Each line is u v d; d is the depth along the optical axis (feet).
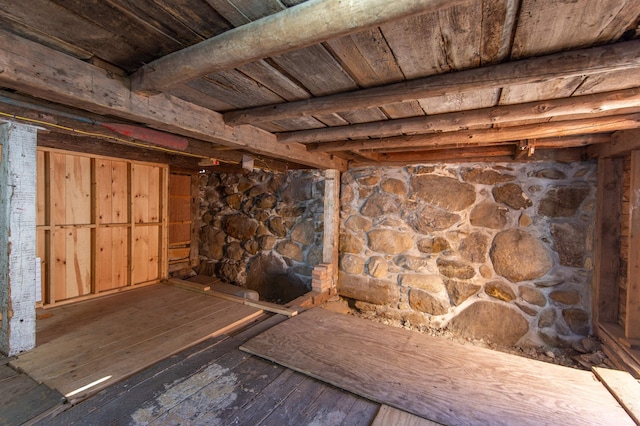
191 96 5.61
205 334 6.90
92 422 4.18
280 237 13.43
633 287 7.52
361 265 11.87
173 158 11.56
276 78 4.78
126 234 10.32
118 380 5.13
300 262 12.94
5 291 5.73
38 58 3.74
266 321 7.95
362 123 7.11
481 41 3.64
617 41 3.60
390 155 11.00
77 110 5.69
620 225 8.29
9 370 5.32
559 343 9.05
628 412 4.68
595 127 6.40
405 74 4.57
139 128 6.74
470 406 4.78
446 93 4.64
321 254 12.46
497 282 9.80
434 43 3.71
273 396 4.91
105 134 6.61
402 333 7.30
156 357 5.84
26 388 4.78
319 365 5.75
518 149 8.43
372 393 5.00
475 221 10.09
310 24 3.00
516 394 5.11
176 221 14.07
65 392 4.67
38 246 8.23
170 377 5.30
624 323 8.01
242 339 6.91
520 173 9.55
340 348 6.45
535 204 9.36
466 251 10.19
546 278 9.23
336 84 4.98
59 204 8.62
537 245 9.32
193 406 4.59
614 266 8.39
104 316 7.89
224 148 8.93
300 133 7.95
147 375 5.34
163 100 5.35
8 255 5.68
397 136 8.26
